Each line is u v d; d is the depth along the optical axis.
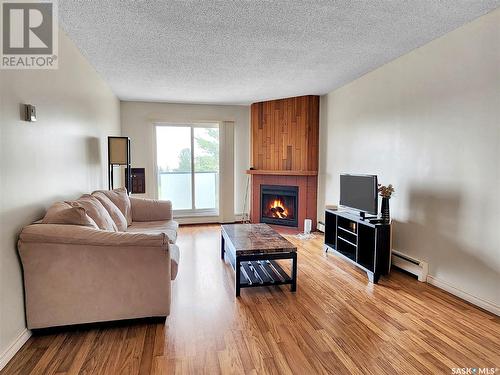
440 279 2.99
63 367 1.81
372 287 3.03
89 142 3.64
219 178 6.12
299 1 2.26
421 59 3.14
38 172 2.29
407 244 3.38
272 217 5.87
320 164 5.37
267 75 4.11
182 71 3.93
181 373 1.77
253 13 2.44
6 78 1.87
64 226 2.13
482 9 2.40
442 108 2.91
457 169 2.77
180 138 6.06
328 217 4.09
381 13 2.45
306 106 5.27
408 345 2.06
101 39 2.94
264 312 2.52
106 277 2.19
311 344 2.07
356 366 1.84
